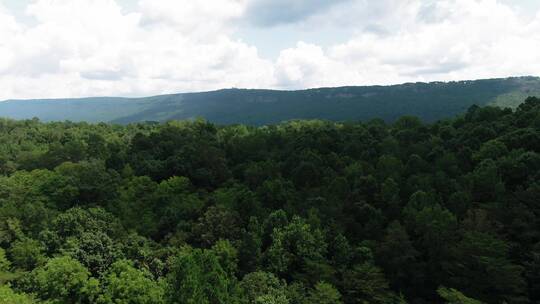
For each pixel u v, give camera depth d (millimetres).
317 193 89062
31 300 56562
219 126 178875
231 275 66625
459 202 75375
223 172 110312
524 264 61938
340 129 134000
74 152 123312
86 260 67688
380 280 63812
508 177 79750
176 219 85938
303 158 104812
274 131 147250
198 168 109812
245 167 111625
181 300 53688
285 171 106500
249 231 78062
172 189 99062
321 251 70875
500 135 98188
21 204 90062
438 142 106312
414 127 125875
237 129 157875
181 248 72938
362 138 119375
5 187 95000
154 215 90625
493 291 60094
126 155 120562
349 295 64438
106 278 62312
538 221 66312
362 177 88000
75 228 76938
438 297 65312
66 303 59344
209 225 78062
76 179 97688
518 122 102125
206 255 59938
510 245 64062
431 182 83812
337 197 84750
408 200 83125
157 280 66688
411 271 66625
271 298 57344
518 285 58438
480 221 67438
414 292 67062
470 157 92625
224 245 70625
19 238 78938
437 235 66938
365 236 76375
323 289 60719
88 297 59719
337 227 75688
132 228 86188
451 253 64562
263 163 107750
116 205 93500
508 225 68000
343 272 66375
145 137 130625
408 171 92812
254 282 62156
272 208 88000
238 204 87062
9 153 130500
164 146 124812
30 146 137625
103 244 72875
